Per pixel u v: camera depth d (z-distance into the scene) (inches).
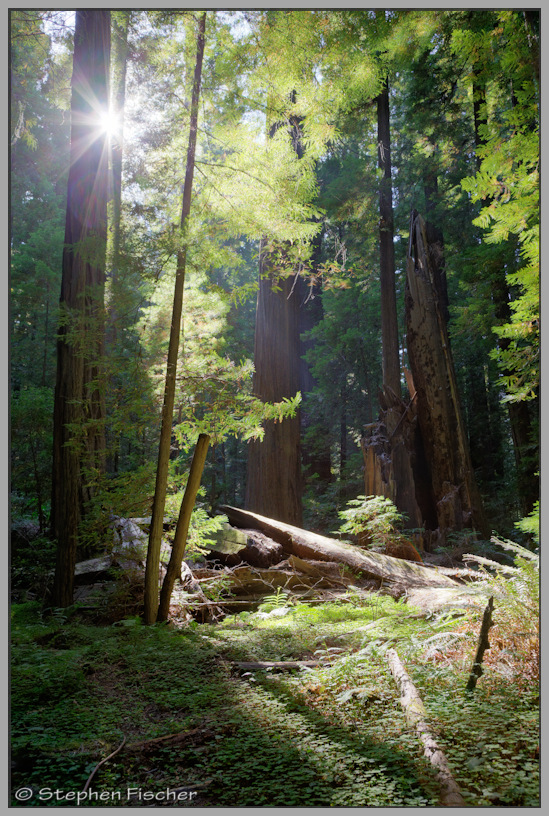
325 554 354.6
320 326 803.4
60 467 367.2
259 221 263.7
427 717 129.7
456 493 513.3
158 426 288.7
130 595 290.8
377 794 101.4
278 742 129.3
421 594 292.4
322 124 300.4
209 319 298.2
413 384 550.9
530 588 175.9
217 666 189.0
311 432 799.7
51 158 863.1
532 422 537.0
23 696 162.9
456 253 704.4
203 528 303.7
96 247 264.5
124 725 146.6
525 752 113.2
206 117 269.6
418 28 452.4
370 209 693.9
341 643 210.8
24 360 711.1
